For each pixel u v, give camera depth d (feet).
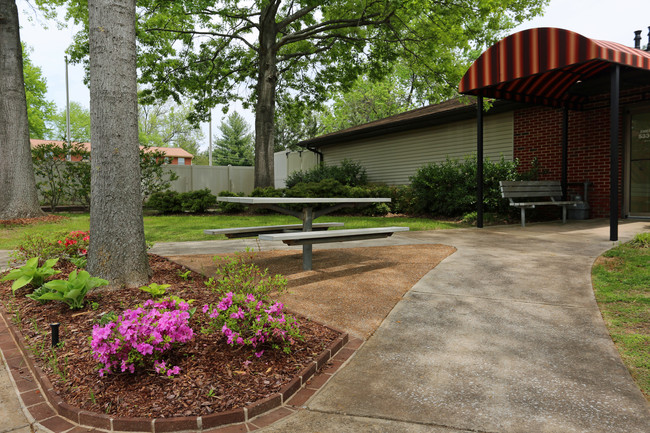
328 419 6.41
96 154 12.68
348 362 8.45
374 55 56.08
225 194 47.19
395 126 47.83
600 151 31.99
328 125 140.87
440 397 7.00
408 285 13.71
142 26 52.06
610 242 19.89
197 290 12.68
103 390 7.06
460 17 44.29
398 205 42.45
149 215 47.11
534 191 29.96
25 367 8.47
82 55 52.49
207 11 53.47
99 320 9.98
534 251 18.42
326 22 52.47
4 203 37.35
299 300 12.24
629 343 8.89
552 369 7.93
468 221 32.42
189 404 6.58
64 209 52.80
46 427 6.33
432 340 9.43
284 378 7.48
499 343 9.18
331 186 42.16
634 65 20.84
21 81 37.65
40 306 11.66
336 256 18.79
